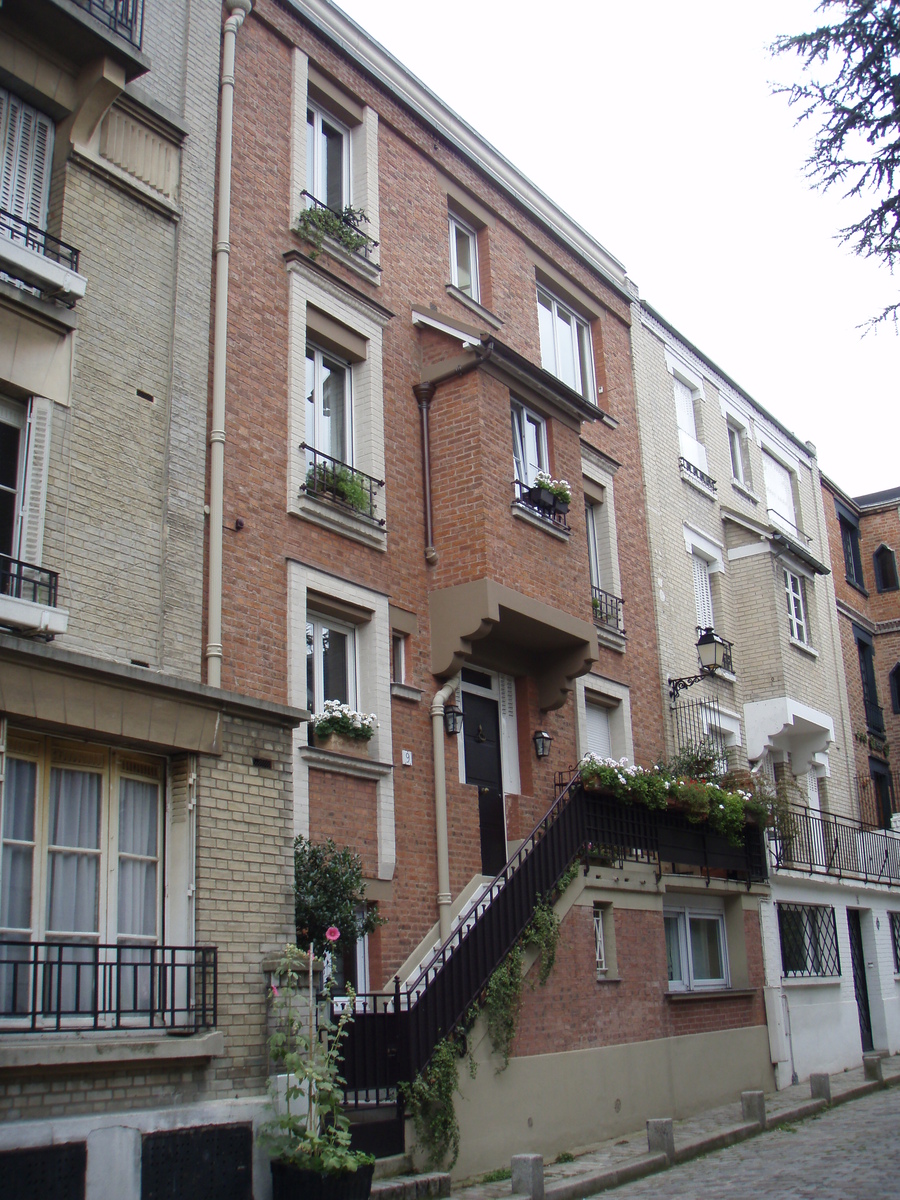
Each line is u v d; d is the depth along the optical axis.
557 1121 12.15
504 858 15.26
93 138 11.21
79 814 8.70
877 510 31.27
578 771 14.68
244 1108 8.59
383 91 16.39
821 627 27.02
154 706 8.99
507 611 14.57
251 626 12.01
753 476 25.53
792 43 10.44
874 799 27.92
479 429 14.88
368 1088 10.16
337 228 14.48
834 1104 15.59
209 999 8.77
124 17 11.68
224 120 13.27
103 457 10.50
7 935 8.09
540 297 19.70
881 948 22.66
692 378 23.81
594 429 19.97
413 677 14.13
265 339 13.18
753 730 22.09
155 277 11.62
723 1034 16.02
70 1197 7.34
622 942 14.29
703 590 22.56
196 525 11.40
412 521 14.74
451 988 11.25
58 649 8.30
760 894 18.09
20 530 9.67
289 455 13.06
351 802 12.66
